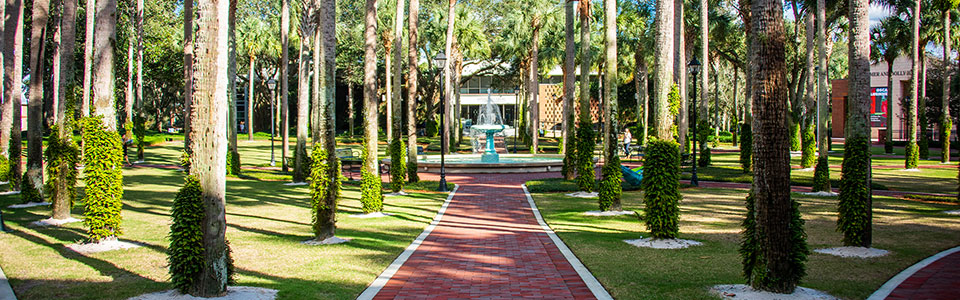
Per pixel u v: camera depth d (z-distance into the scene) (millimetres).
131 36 29562
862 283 6777
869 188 8844
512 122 69562
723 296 6250
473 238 10344
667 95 9875
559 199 15945
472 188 19125
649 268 7727
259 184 19969
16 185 16906
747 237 6754
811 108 23969
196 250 6145
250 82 46188
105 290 6535
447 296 6543
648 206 9742
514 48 40812
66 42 11492
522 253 8977
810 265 7758
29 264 7871
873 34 36594
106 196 9164
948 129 28172
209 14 6184
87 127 9141
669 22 10758
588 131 16797
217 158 6230
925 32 32188
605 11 13805
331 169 10086
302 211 13688
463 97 69062
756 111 6453
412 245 9680
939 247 8898
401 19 17781
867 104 8945
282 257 8586
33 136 14266
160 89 56406
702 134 26406
